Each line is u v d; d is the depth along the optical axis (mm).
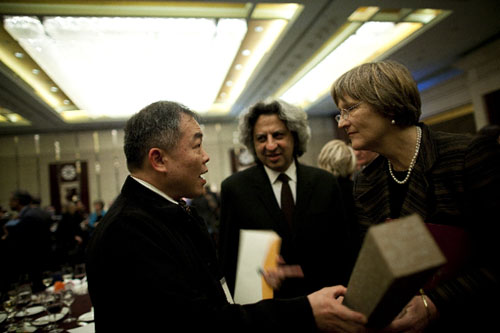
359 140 881
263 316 669
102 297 703
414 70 7102
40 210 4180
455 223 747
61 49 5117
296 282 1304
